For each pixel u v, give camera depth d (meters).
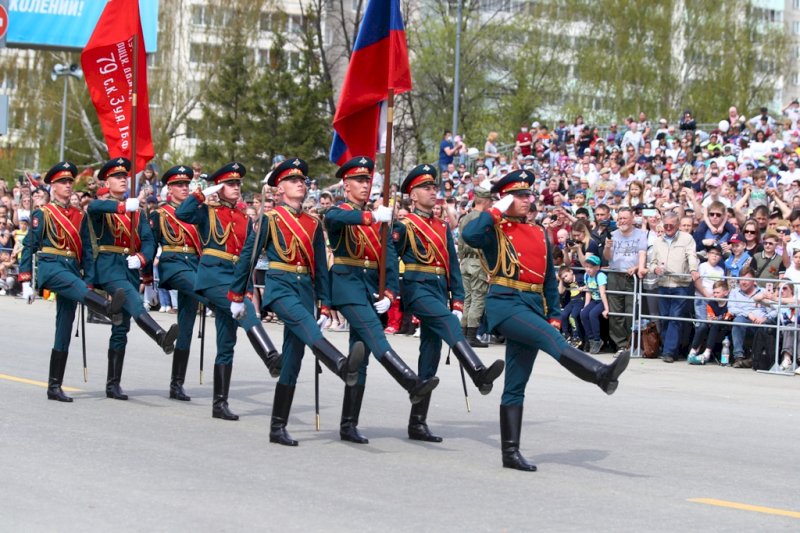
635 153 30.47
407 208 21.89
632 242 20.64
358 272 11.78
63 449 10.66
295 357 11.43
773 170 26.92
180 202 14.60
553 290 10.63
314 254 11.65
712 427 13.20
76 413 12.80
